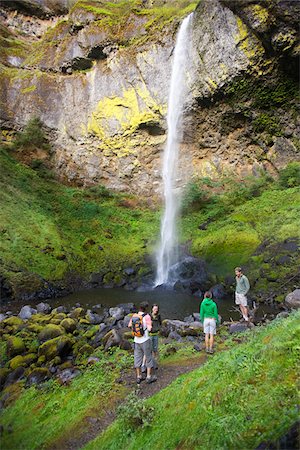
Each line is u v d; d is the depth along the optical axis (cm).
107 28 2531
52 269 1714
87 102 2605
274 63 1848
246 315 950
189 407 429
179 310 1265
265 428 313
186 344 839
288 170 1923
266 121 2050
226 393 397
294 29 1677
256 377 391
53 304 1416
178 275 1691
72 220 2156
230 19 1895
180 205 2244
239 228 1769
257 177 2125
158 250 1978
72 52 2669
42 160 2534
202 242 1844
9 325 1083
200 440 358
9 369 783
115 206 2378
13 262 1616
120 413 525
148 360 640
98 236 2092
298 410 304
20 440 546
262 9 1702
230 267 1534
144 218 2295
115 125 2475
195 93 2158
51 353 814
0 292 1440
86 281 1756
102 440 483
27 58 2989
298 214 1605
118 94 2489
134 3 2684
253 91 1981
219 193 2186
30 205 2094
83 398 621
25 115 2638
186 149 2372
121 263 1883
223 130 2211
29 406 632
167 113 2331
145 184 2459
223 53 1969
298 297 1147
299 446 267
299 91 1905
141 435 448
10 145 2488
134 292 1609
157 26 2358
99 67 2602
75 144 2605
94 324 1115
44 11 3559
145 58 2377
